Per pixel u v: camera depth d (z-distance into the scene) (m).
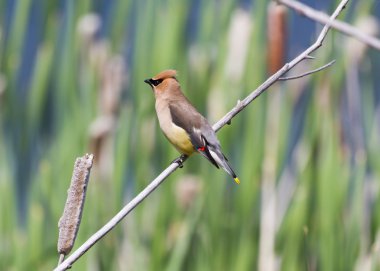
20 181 13.02
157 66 12.55
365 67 12.72
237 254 11.80
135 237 12.09
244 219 11.88
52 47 13.30
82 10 13.34
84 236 11.68
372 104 12.47
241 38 12.51
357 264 11.73
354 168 11.93
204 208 11.86
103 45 13.20
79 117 12.51
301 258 11.58
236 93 12.23
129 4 13.44
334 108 11.85
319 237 11.59
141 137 12.30
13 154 13.01
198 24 14.02
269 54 12.04
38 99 13.12
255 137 12.02
